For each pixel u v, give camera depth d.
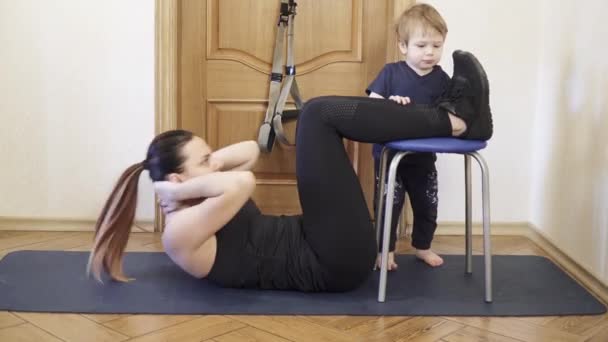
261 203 2.49
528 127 2.42
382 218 2.03
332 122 1.71
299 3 2.40
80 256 2.07
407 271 2.01
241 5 2.40
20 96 2.35
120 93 2.36
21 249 2.16
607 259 1.81
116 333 1.50
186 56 2.41
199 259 1.73
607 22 1.84
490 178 2.45
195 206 1.70
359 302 1.73
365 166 2.48
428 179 2.05
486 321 1.62
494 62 2.38
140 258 2.07
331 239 1.72
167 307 1.65
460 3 2.35
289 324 1.57
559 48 2.20
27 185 2.40
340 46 2.43
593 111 1.93
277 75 2.36
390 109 1.70
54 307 1.64
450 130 1.71
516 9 2.36
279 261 1.76
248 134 2.45
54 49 2.33
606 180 1.83
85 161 2.39
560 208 2.17
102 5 2.31
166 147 1.73
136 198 1.82
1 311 1.61
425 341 1.49
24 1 2.31
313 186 1.72
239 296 1.75
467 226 1.98
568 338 1.52
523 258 2.16
